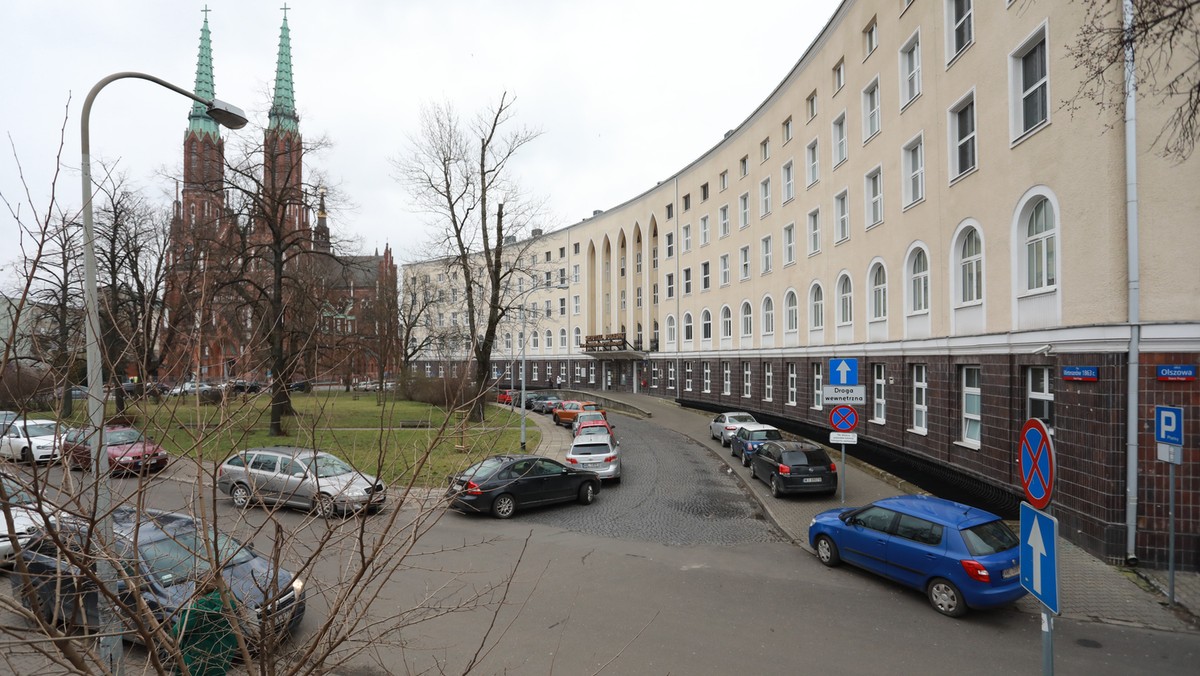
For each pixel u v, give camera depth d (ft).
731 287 113.70
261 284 86.63
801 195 86.53
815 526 33.68
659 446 80.53
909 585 27.84
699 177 128.98
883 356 63.21
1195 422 30.53
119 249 89.35
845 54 72.64
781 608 26.68
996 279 43.93
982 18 45.68
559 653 22.24
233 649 12.44
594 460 55.21
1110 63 24.88
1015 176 41.65
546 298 204.03
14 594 12.05
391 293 156.15
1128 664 21.75
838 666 21.40
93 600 15.05
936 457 52.39
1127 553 31.17
